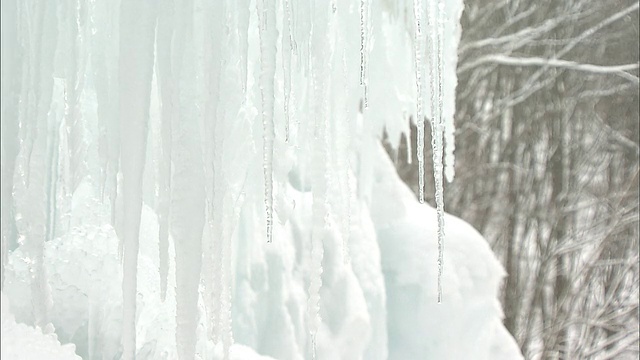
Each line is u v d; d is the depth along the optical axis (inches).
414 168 408.8
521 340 480.7
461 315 179.6
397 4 150.9
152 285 118.4
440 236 116.6
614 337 470.9
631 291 481.7
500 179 494.6
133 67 89.0
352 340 163.3
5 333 95.7
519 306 485.4
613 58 491.8
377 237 184.1
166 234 91.9
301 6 110.7
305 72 115.2
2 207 80.6
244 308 153.1
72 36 91.9
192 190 91.9
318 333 160.6
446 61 159.3
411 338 177.8
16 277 102.2
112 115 93.6
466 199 487.5
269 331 154.9
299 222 162.4
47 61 87.8
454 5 158.7
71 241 112.0
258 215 136.6
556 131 496.1
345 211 143.0
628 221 474.9
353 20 131.6
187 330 91.4
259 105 122.6
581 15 456.8
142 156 89.1
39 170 87.7
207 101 92.8
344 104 135.7
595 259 470.6
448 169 159.6
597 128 503.2
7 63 81.7
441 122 118.6
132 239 88.9
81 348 108.9
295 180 165.8
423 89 157.4
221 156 96.3
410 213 187.3
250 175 125.2
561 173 495.8
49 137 116.1
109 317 111.7
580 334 485.4
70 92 93.0
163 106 90.9
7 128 81.3
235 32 102.4
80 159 114.1
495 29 434.9
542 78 473.4
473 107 462.9
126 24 89.0
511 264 491.8
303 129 133.2
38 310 89.7
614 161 511.8
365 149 172.7
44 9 87.0
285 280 157.8
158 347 115.5
